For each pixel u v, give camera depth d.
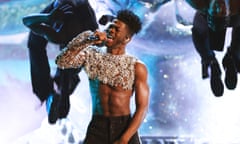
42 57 10.62
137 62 3.75
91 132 3.69
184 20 11.18
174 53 11.55
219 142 11.29
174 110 11.51
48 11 10.59
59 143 10.87
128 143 3.66
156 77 11.55
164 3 11.07
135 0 10.91
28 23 10.53
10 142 10.77
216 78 10.87
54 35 10.48
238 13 10.59
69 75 10.53
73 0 10.53
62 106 10.53
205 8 10.69
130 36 3.78
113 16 10.67
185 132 11.45
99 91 3.71
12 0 10.91
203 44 10.89
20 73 10.94
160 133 11.35
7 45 10.93
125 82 3.67
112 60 3.72
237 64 10.84
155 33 11.35
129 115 3.71
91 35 3.63
